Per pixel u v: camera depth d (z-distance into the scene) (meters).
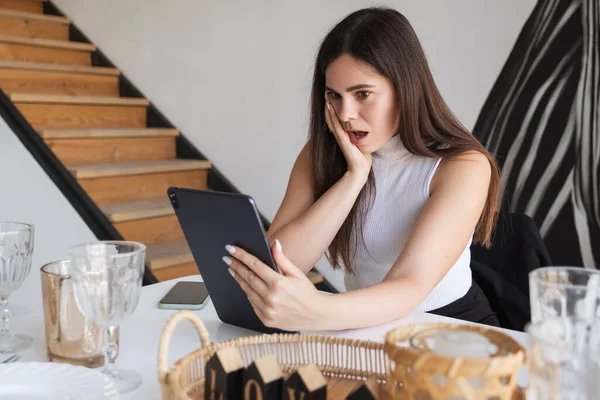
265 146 3.18
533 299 0.59
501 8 2.31
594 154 2.13
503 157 2.36
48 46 3.76
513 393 0.53
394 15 1.24
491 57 2.36
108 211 2.97
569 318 0.52
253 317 0.96
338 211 1.30
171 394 0.56
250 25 3.15
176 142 3.67
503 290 1.48
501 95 2.34
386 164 1.37
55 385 0.68
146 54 3.75
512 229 1.52
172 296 1.12
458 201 1.19
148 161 3.50
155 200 3.30
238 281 0.91
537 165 2.28
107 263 0.71
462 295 1.36
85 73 3.74
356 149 1.31
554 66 2.20
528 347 0.47
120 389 0.72
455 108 2.49
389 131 1.28
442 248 1.12
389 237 1.37
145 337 0.93
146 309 1.08
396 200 1.36
